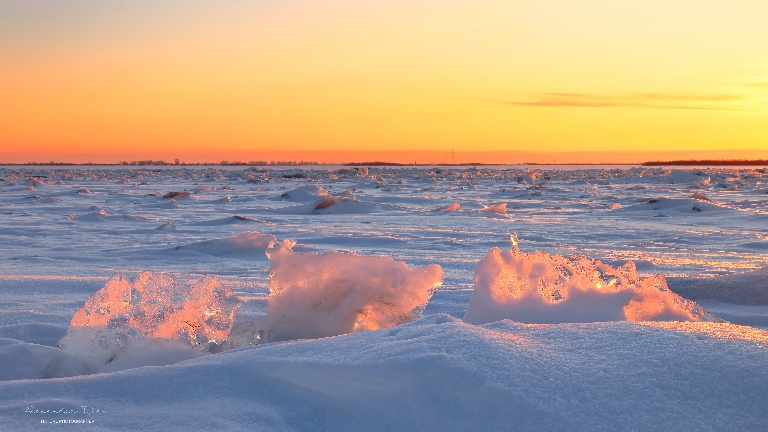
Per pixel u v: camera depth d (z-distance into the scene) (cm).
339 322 318
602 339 206
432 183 4041
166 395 198
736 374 176
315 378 192
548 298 305
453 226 1260
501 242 957
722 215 1495
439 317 261
